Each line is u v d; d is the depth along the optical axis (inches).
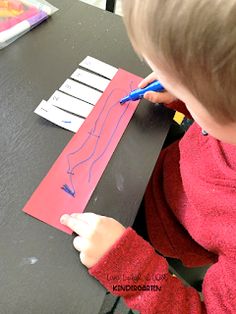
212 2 10.0
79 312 16.4
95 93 24.8
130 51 28.3
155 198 27.9
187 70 11.6
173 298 19.1
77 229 18.2
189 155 23.6
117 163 21.7
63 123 22.5
